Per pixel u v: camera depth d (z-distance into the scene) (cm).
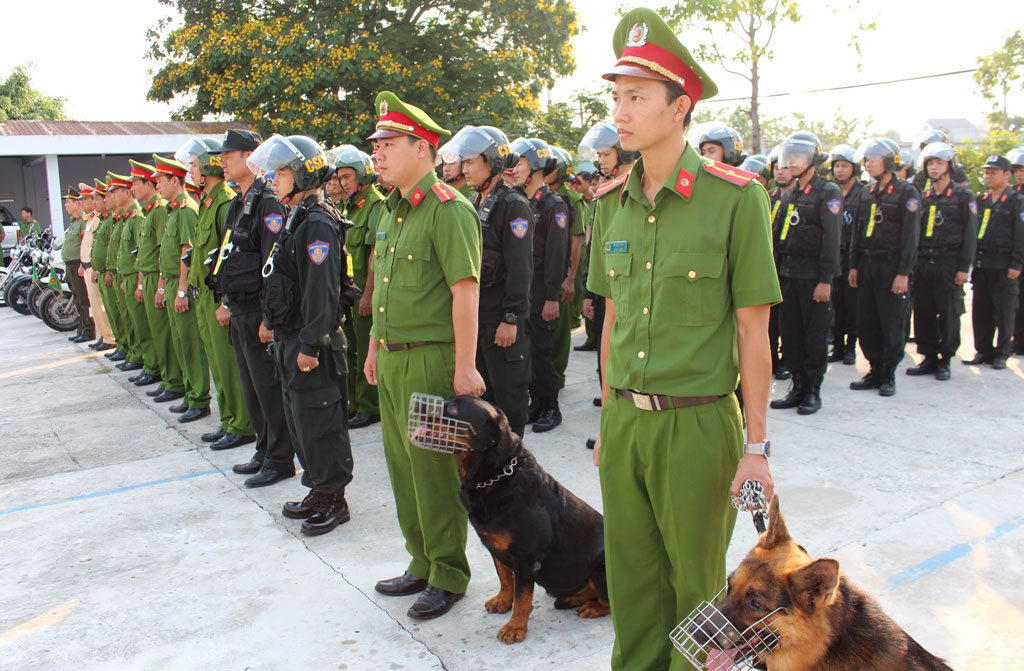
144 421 680
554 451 545
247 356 486
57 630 336
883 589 334
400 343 328
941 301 686
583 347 902
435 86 1816
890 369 650
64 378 872
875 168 632
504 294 460
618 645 253
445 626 325
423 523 333
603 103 2019
